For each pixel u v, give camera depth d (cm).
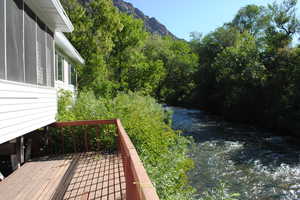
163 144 555
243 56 2117
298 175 831
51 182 396
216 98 2439
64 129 625
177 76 3628
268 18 2262
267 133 1533
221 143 1269
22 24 404
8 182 398
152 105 1085
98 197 333
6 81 335
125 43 2084
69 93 906
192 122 1962
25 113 415
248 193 709
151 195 100
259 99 1816
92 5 1616
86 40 1533
